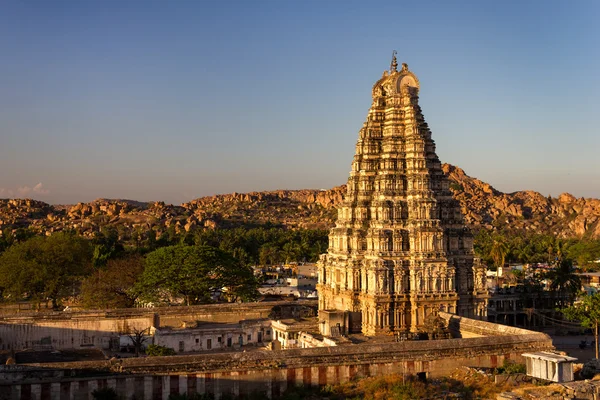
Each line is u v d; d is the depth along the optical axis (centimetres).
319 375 8550
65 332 12125
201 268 14350
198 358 8144
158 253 14925
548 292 16112
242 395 8225
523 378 8469
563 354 9319
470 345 9206
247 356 8319
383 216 11506
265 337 12756
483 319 11881
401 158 11925
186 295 14650
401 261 11262
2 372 7419
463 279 11856
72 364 7706
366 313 11331
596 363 9081
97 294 15188
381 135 12338
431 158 12206
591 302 12006
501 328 10156
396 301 11169
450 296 11312
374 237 11419
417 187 11662
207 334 12188
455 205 12144
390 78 12431
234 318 13325
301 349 8612
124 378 7800
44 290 16912
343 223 12275
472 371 8844
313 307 13788
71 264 17250
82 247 18988
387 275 11194
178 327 12562
